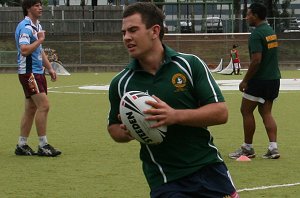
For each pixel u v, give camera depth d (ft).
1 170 46.80
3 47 239.09
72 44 236.43
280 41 245.24
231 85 144.25
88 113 88.02
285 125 73.41
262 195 38.22
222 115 22.68
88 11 254.88
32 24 50.52
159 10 22.97
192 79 23.06
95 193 39.11
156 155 23.43
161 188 23.31
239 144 58.65
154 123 21.81
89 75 191.21
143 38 22.52
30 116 52.90
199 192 23.18
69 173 45.44
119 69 213.66
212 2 268.82
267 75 48.47
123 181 42.63
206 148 23.53
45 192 39.52
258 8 47.96
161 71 23.00
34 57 50.78
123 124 22.27
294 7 380.99
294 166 47.55
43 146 52.70
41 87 51.44
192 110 22.24
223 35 239.91
